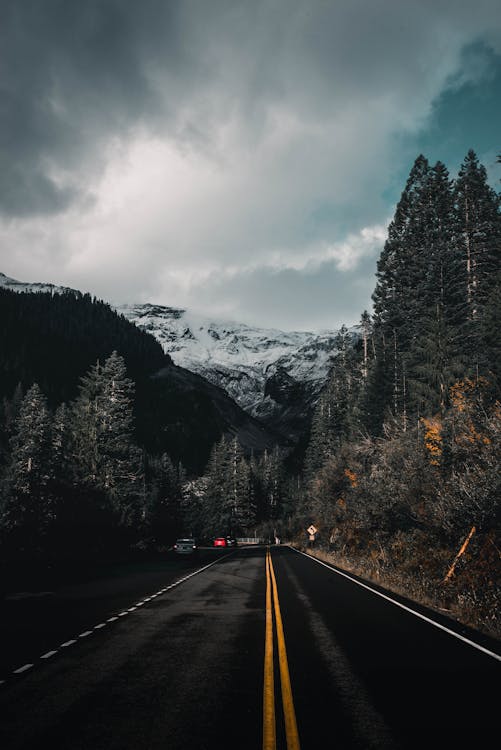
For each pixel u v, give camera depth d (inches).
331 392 3218.5
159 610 559.5
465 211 2100.1
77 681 289.6
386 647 379.2
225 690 273.6
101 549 1626.5
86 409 1813.5
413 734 214.4
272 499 5290.4
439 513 702.5
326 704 251.9
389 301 2613.2
